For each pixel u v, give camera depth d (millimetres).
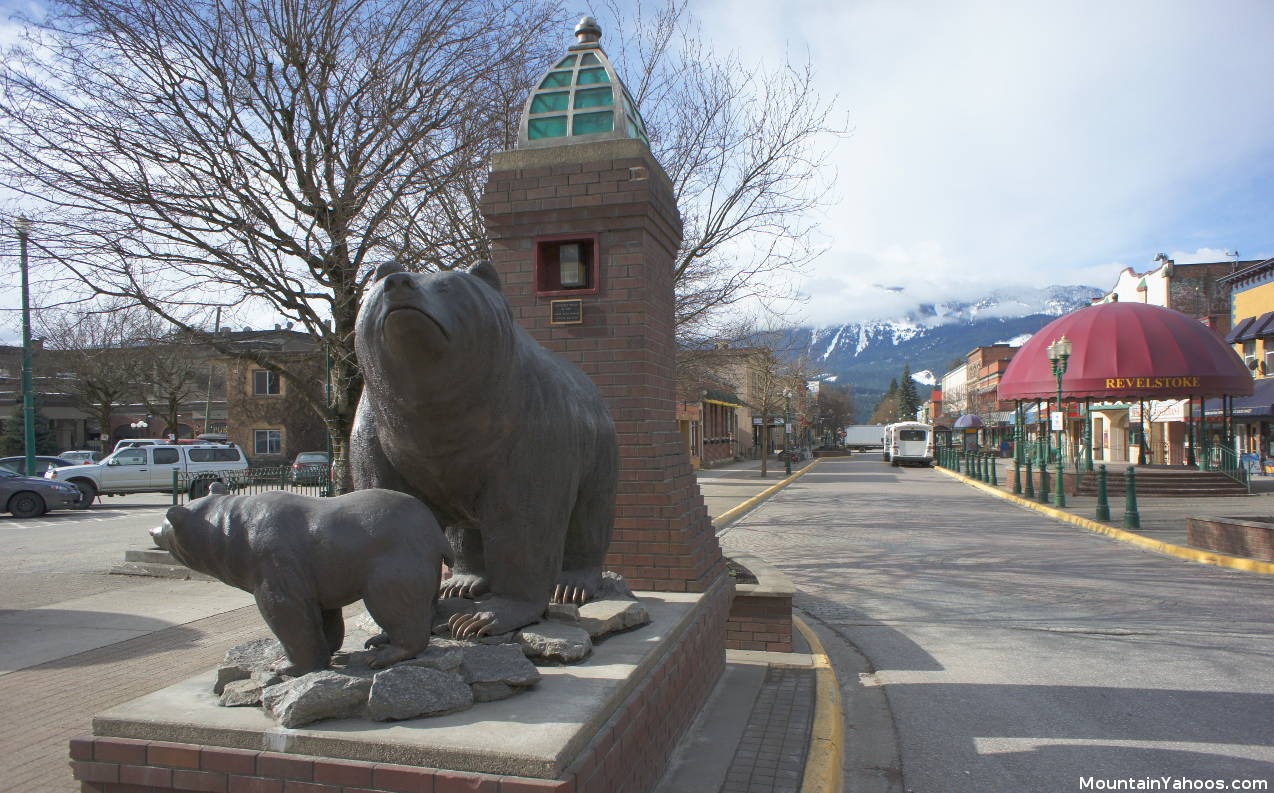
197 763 2461
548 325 5441
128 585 9023
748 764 3912
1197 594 9273
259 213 11375
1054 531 15203
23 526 16922
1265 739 4793
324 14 11594
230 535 2705
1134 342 21609
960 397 86375
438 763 2318
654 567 5074
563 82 5633
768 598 6117
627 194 5250
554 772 2238
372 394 2889
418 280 2703
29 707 4758
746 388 46719
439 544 2852
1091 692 5727
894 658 6660
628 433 5234
